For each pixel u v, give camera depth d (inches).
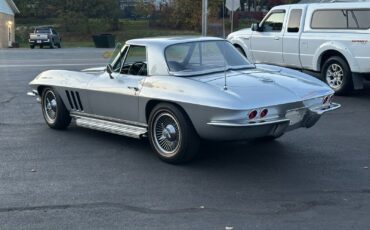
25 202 203.0
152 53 259.9
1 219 186.4
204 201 203.0
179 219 185.5
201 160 258.7
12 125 344.5
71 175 236.7
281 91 236.8
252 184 222.7
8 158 265.0
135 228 178.1
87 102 293.6
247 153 271.7
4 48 1792.6
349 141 300.0
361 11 437.1
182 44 263.0
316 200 203.3
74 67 785.6
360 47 432.8
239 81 241.3
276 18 515.5
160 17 2541.8
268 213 190.4
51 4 2598.4
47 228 178.7
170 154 250.2
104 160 260.5
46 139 304.8
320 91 250.8
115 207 197.5
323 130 327.6
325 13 466.3
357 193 211.3
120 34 2411.4
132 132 269.3
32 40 1723.7
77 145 290.4
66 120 321.4
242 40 550.6
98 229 177.5
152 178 231.6
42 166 251.0
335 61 457.4
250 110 221.0
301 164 252.2
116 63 279.7
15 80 599.8
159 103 249.9
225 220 184.2
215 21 2165.4
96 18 2541.8
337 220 183.8
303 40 480.1
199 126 234.2
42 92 331.3
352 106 414.9
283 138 305.1
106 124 287.9
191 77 249.0
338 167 247.4
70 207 197.6
